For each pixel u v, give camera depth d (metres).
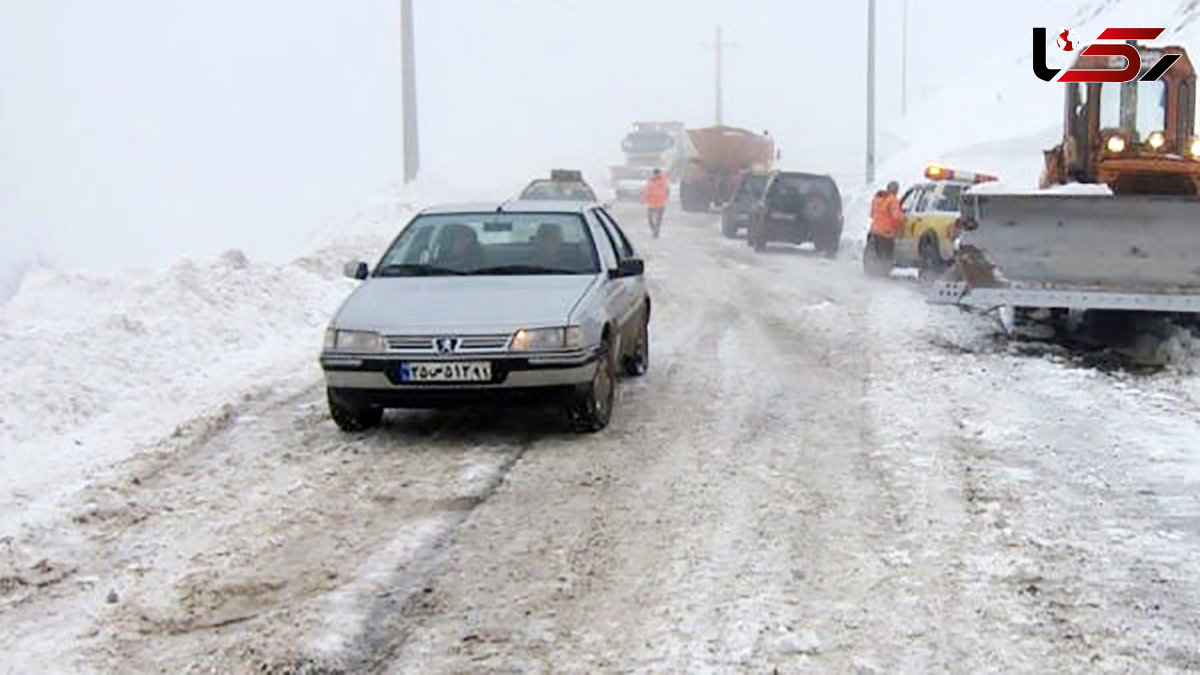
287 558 5.98
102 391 9.33
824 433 8.45
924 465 7.54
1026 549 5.98
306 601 5.43
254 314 12.80
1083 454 7.75
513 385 7.94
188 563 5.93
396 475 7.43
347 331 8.09
